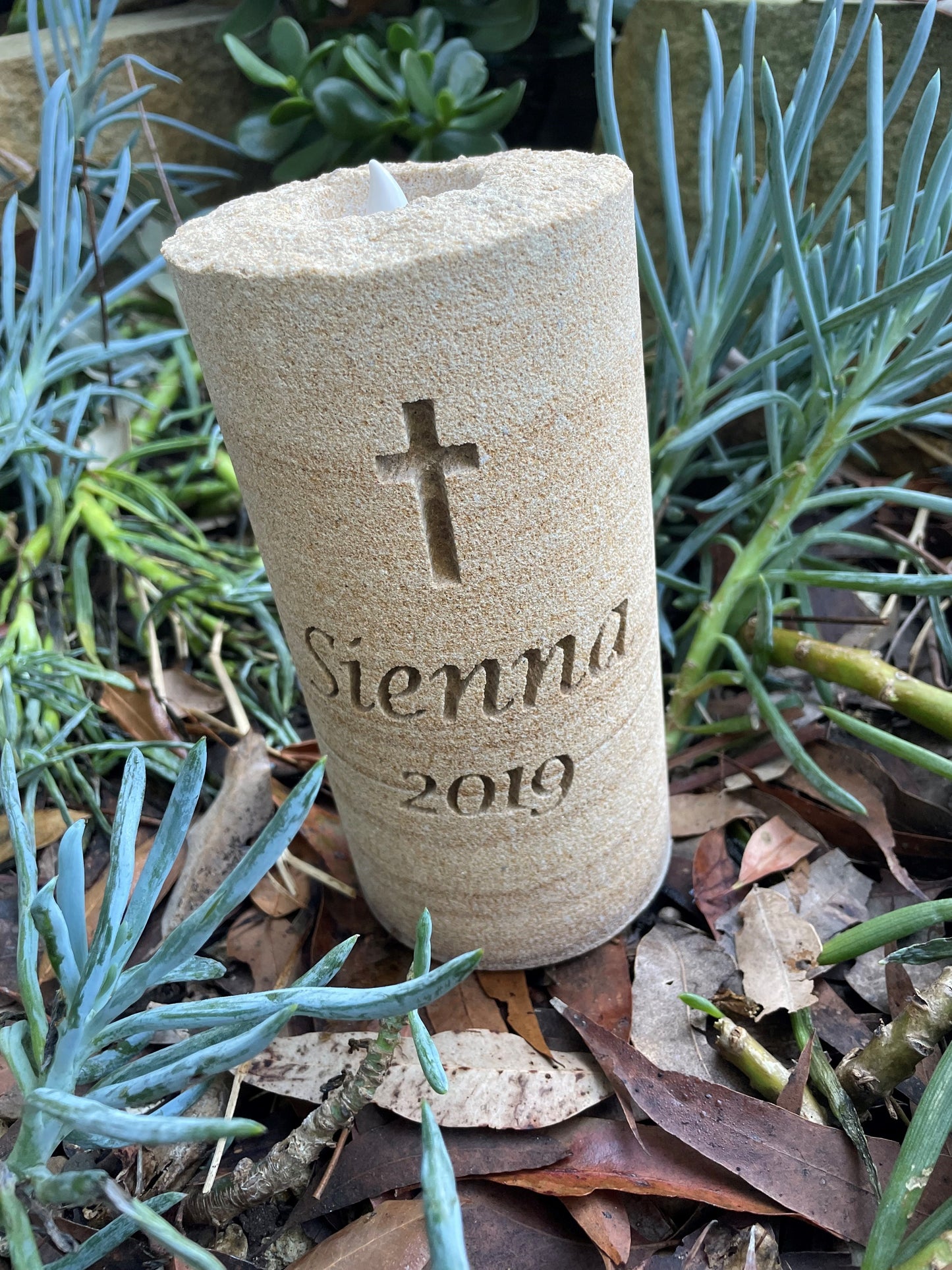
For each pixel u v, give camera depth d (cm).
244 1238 20
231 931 26
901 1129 21
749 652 32
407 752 21
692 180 36
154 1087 15
